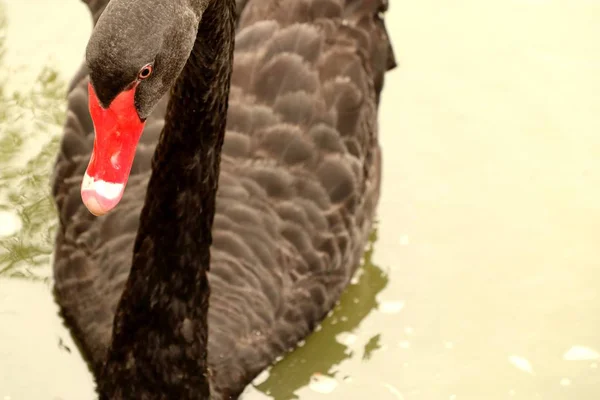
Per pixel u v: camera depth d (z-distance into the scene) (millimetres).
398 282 6098
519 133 6762
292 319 5457
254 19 5848
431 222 6355
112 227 5422
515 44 7137
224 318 5270
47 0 7004
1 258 5949
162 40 3549
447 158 6637
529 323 5934
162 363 4895
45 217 6113
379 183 6215
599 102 6898
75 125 5707
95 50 3496
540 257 6223
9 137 6414
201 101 4203
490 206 6438
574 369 5723
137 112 3730
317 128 5598
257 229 5391
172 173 4410
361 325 5910
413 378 5676
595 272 6160
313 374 5672
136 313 4809
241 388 5324
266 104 5582
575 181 6547
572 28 7211
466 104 6875
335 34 5863
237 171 5469
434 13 7246
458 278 6125
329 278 5602
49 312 5723
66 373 5539
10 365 5551
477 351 5805
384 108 6840
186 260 4676
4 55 6770
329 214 5543
